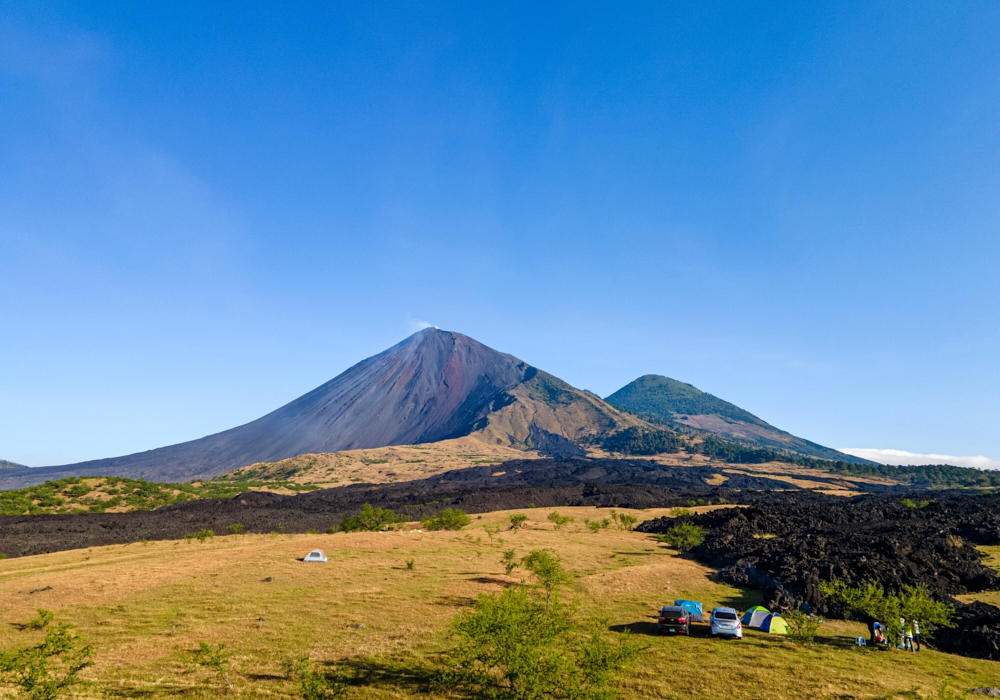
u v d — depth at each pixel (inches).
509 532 3796.8
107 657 1325.0
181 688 1141.1
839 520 3875.5
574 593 2050.9
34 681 1029.2
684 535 3351.4
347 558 2672.2
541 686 1030.4
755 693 1119.0
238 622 1630.2
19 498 5561.0
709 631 1622.8
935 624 1600.6
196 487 7475.4
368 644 1445.6
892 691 1130.7
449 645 1443.2
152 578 2197.3
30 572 2544.3
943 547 2571.4
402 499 6776.6
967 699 1081.4
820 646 1487.5
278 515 5147.6
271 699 1095.0
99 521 4591.5
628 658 1066.1
